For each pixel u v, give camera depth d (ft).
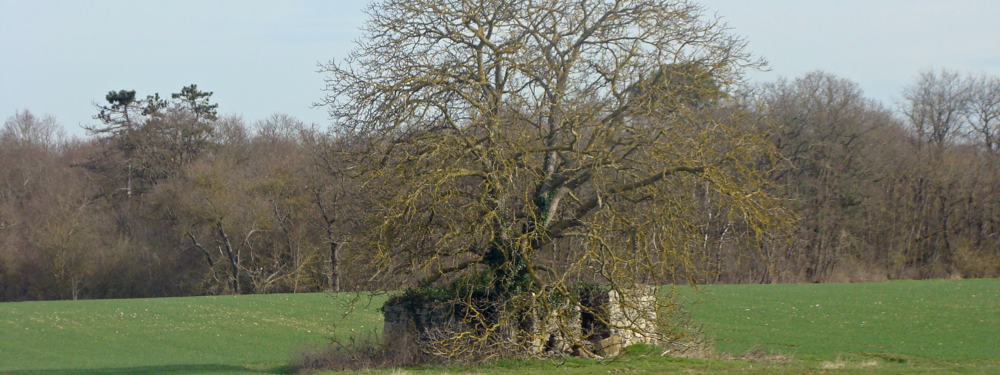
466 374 58.49
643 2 63.46
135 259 189.67
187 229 182.39
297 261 175.94
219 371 75.31
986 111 215.51
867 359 73.61
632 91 62.59
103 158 215.10
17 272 184.44
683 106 58.80
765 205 58.75
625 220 58.18
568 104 59.57
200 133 211.20
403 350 65.87
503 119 59.31
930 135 219.00
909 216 190.80
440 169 56.90
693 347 69.62
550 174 64.49
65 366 86.48
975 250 187.21
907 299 113.60
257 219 177.27
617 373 57.41
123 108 228.22
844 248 177.99
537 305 58.90
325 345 76.28
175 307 122.72
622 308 57.47
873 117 185.47
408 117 58.95
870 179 179.22
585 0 65.05
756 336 92.07
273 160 196.54
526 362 62.39
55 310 118.93
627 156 62.90
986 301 109.19
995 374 53.88
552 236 63.46
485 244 62.95
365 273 66.18
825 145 168.76
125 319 114.21
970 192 193.06
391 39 63.00
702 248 65.10
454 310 64.59
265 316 116.78
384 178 59.47
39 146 252.83
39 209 195.31
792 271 167.94
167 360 91.30
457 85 61.52
